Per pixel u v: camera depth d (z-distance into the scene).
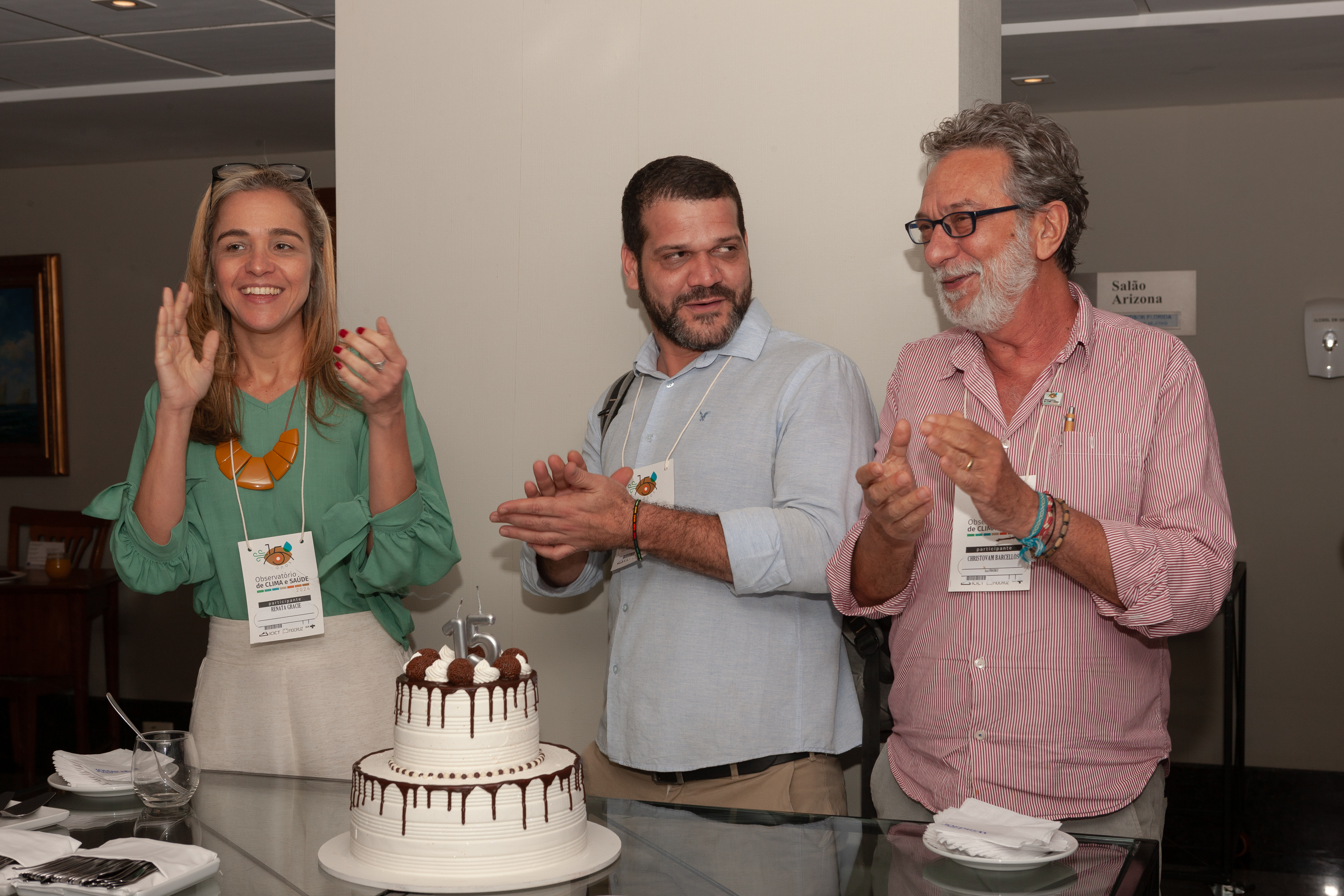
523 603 2.71
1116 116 5.00
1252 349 4.87
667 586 2.05
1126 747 1.79
